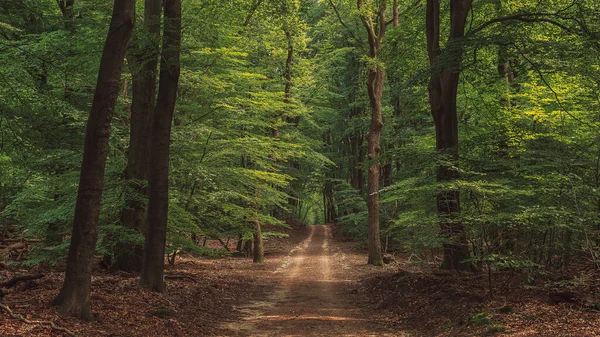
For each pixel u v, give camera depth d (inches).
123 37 340.5
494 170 519.5
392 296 548.4
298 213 2795.3
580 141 553.0
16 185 729.0
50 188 637.3
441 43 829.2
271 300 583.2
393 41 826.2
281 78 1120.2
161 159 500.7
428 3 683.4
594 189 427.2
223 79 751.7
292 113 1037.8
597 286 413.4
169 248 665.6
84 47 568.1
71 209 565.9
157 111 502.0
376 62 880.9
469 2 612.4
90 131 336.5
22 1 609.9
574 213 413.1
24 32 670.5
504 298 408.2
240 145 749.9
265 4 865.5
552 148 504.1
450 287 488.1
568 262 487.2
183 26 602.9
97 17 598.9
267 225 1745.8
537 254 465.4
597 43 522.6
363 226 1387.8
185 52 546.3
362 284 709.3
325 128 1462.8
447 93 605.9
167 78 500.4
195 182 722.2
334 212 2388.0
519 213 426.6
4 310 307.3
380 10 1029.8
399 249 1203.2
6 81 514.3
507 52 573.6
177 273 705.0
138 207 623.2
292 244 1609.3
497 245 450.9
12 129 528.7
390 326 425.1
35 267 659.4
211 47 678.5
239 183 826.2
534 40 564.7
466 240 489.1
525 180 475.2
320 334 386.9
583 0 614.2
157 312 394.6
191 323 402.3
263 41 1038.4
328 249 1448.1
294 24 1023.0
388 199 836.0
